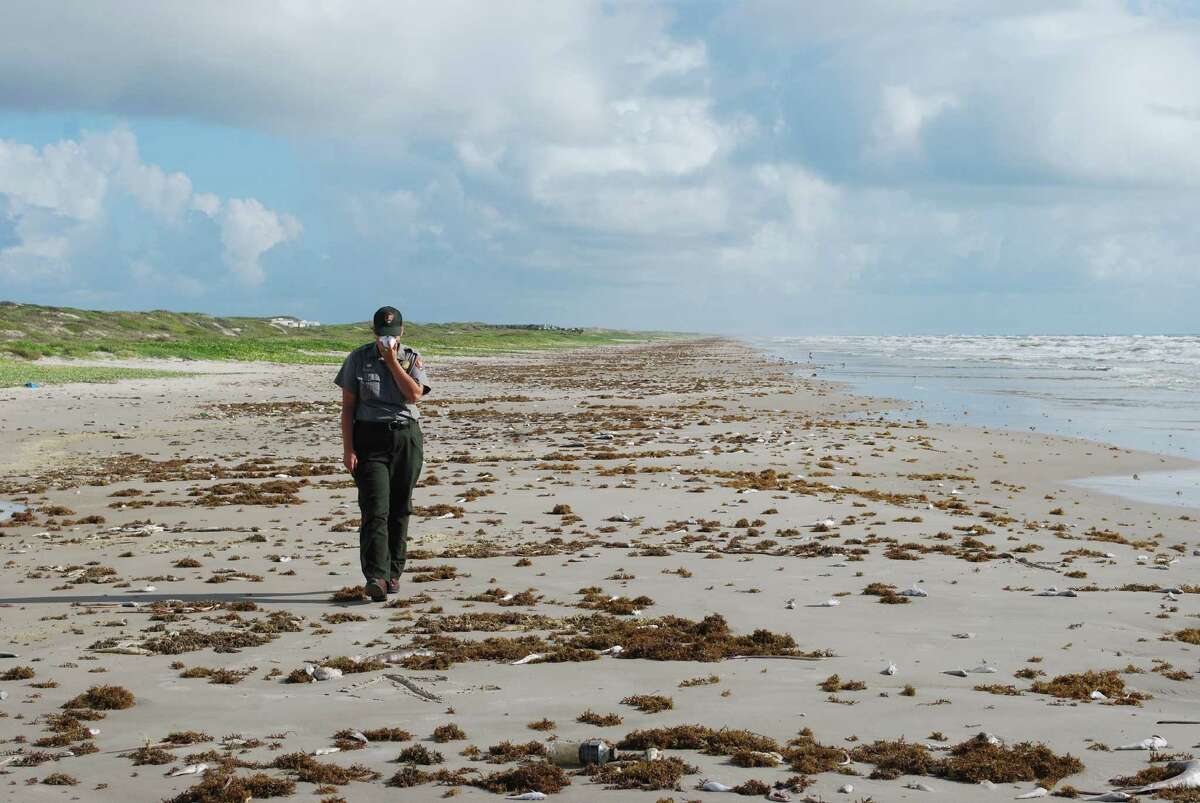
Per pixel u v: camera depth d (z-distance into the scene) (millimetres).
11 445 29094
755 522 16531
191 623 9898
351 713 7145
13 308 96625
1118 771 6055
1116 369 79312
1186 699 7895
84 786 5648
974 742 6387
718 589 11805
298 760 6016
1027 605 11250
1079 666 8773
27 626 9758
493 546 14453
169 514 17359
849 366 86688
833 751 6301
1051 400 48438
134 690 7680
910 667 8617
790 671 8422
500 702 7430
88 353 71438
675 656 8805
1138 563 14117
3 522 16547
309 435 32094
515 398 48969
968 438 31812
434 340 144250
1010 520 17938
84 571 12586
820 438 30906
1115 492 22594
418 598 11078
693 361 102250
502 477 21891
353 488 20359
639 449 27656
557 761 6125
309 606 10758
